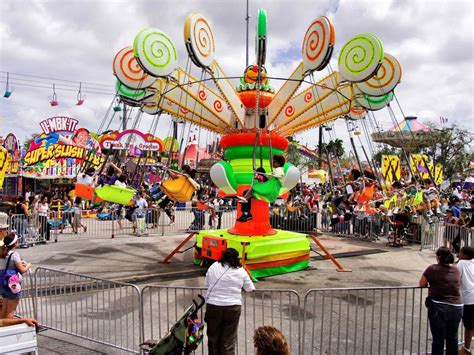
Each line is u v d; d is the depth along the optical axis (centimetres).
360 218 1352
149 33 736
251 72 924
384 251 1115
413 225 1266
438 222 1150
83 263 934
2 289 479
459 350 451
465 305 441
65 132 2086
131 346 462
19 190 1973
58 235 1398
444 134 3719
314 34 750
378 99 948
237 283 392
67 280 765
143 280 775
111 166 824
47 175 2030
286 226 1409
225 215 1920
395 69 870
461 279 445
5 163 1184
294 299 659
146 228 1457
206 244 838
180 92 845
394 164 1798
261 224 854
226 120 926
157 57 745
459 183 3008
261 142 799
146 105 952
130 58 885
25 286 708
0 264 480
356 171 1028
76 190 823
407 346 473
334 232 1485
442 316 396
